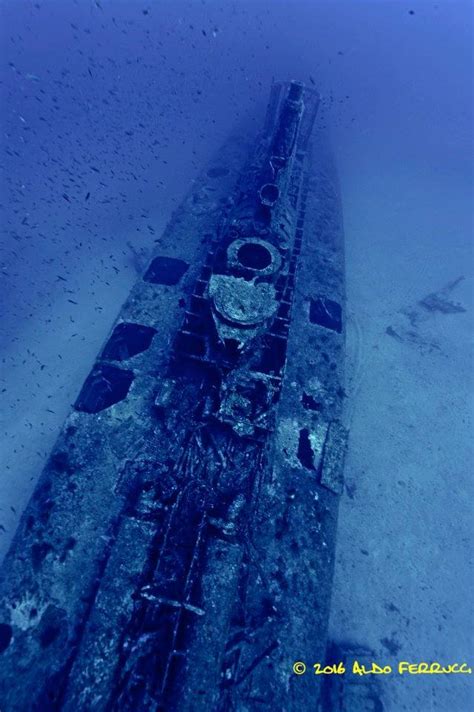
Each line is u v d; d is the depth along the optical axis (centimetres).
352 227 1141
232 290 442
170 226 713
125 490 401
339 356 577
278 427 485
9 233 938
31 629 323
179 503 379
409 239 1133
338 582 524
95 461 417
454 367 805
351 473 623
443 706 454
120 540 351
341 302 664
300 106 617
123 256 918
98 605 322
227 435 434
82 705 284
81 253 913
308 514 422
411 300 942
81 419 445
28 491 552
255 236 557
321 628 361
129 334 545
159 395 449
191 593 328
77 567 354
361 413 702
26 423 621
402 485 621
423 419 711
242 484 411
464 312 920
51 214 1012
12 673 303
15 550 358
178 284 611
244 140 1016
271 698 322
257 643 343
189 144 1334
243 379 437
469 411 736
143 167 1206
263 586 371
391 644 488
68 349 726
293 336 584
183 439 435
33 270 863
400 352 815
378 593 523
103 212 1034
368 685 439
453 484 634
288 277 599
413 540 570
